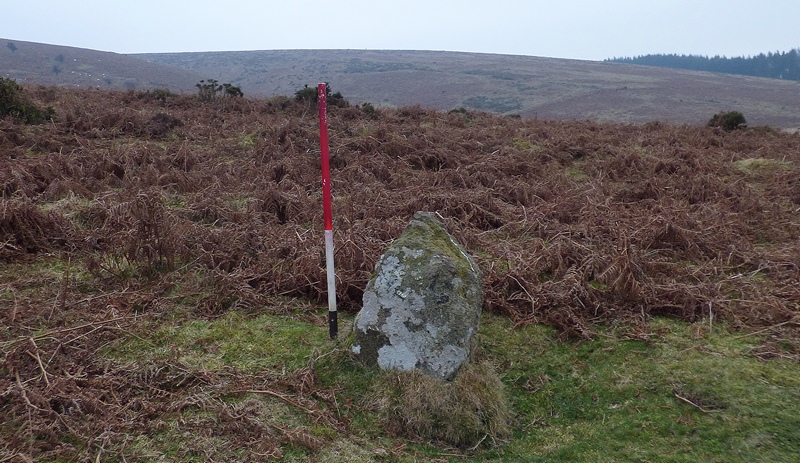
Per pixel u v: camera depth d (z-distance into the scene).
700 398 3.69
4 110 11.14
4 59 61.22
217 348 4.07
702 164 11.17
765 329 4.62
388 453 3.18
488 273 5.41
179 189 8.12
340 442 3.21
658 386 3.85
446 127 15.19
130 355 3.89
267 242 5.86
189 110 14.97
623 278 5.12
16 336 4.02
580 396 3.82
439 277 3.71
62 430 3.08
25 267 5.24
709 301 4.98
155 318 4.43
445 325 3.64
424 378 3.53
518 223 7.24
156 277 5.18
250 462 2.96
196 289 4.94
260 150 10.54
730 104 59.31
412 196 8.18
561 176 10.29
